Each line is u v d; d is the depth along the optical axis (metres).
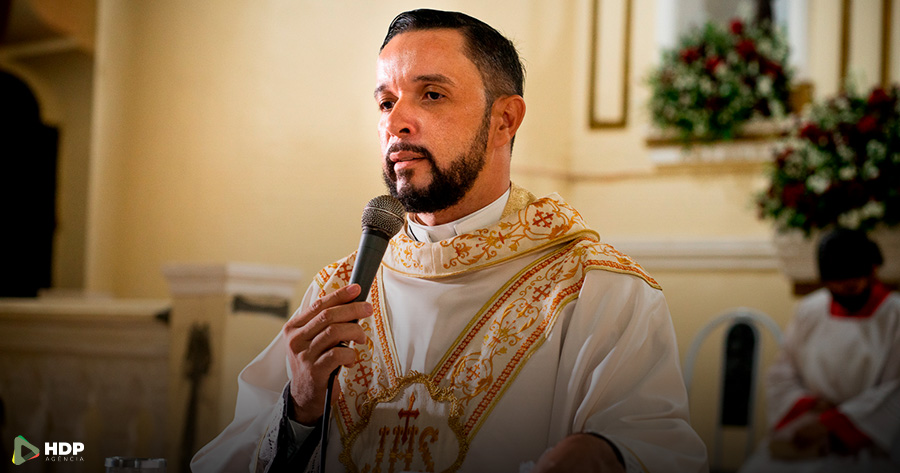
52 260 5.97
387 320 1.58
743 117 5.25
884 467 3.48
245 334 3.71
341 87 5.80
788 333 4.00
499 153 1.59
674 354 1.40
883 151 4.12
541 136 5.68
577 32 6.03
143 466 1.37
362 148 5.70
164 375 3.89
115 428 3.98
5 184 6.02
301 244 5.74
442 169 1.50
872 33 5.34
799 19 5.57
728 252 5.26
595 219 5.78
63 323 4.09
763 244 5.18
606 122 5.86
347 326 1.36
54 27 5.78
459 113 1.50
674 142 5.57
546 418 1.40
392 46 1.53
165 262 6.07
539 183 5.66
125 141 6.27
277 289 3.86
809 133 4.20
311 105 5.85
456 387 1.44
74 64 6.07
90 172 6.00
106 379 4.03
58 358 4.13
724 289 5.25
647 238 5.52
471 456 1.39
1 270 5.97
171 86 6.22
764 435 4.96
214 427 3.61
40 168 6.04
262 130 5.95
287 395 1.46
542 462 1.20
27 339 4.18
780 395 3.90
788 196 4.21
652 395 1.33
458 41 1.52
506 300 1.51
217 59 6.12
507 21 5.57
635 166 5.73
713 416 5.14
